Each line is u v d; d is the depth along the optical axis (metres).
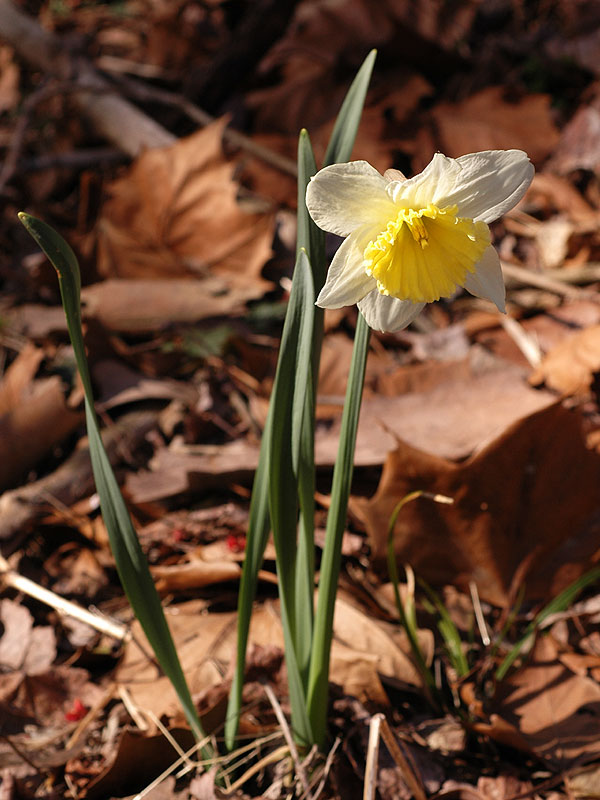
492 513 0.94
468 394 1.07
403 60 1.78
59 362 1.20
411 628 0.89
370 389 1.10
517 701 0.88
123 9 2.22
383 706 0.89
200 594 0.98
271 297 1.37
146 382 1.16
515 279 1.32
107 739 0.90
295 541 0.81
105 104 1.73
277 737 0.88
